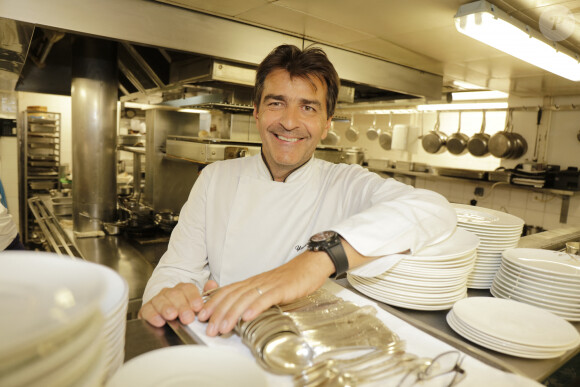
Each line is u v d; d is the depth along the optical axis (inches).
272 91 39.9
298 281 25.7
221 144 90.3
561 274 32.1
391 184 39.9
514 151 169.0
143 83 111.5
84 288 12.3
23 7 60.1
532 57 89.2
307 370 18.1
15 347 8.2
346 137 242.4
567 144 154.3
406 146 205.8
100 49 94.3
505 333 26.1
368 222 30.7
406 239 30.8
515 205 171.5
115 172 102.2
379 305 27.5
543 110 160.1
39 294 12.3
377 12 73.4
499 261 40.8
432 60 107.7
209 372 16.3
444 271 31.1
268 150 43.0
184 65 92.5
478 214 49.2
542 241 55.7
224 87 94.8
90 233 99.0
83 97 95.2
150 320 24.5
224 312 23.2
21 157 191.6
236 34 83.0
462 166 193.0
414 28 81.4
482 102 177.6
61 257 14.1
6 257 13.6
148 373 16.0
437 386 18.0
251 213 44.0
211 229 45.9
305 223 44.7
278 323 21.1
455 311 29.2
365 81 107.9
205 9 76.3
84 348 9.9
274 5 72.9
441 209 34.9
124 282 19.9
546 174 150.9
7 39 66.3
